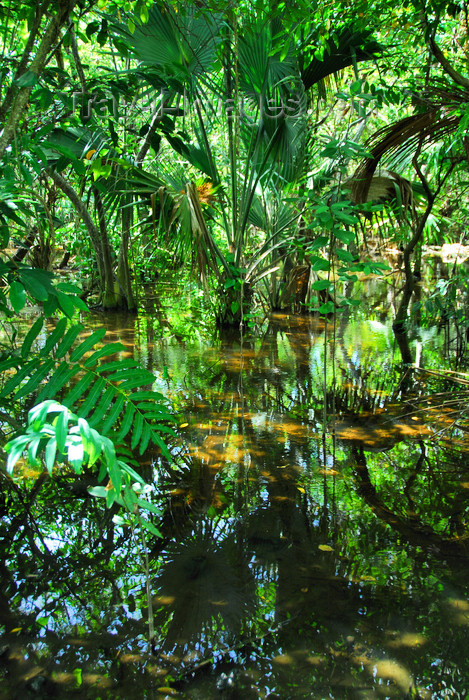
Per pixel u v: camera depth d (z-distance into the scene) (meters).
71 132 4.82
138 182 5.00
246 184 5.94
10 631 1.54
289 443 2.82
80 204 6.15
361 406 3.36
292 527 2.05
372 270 2.90
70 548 1.93
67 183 5.94
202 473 2.49
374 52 5.08
